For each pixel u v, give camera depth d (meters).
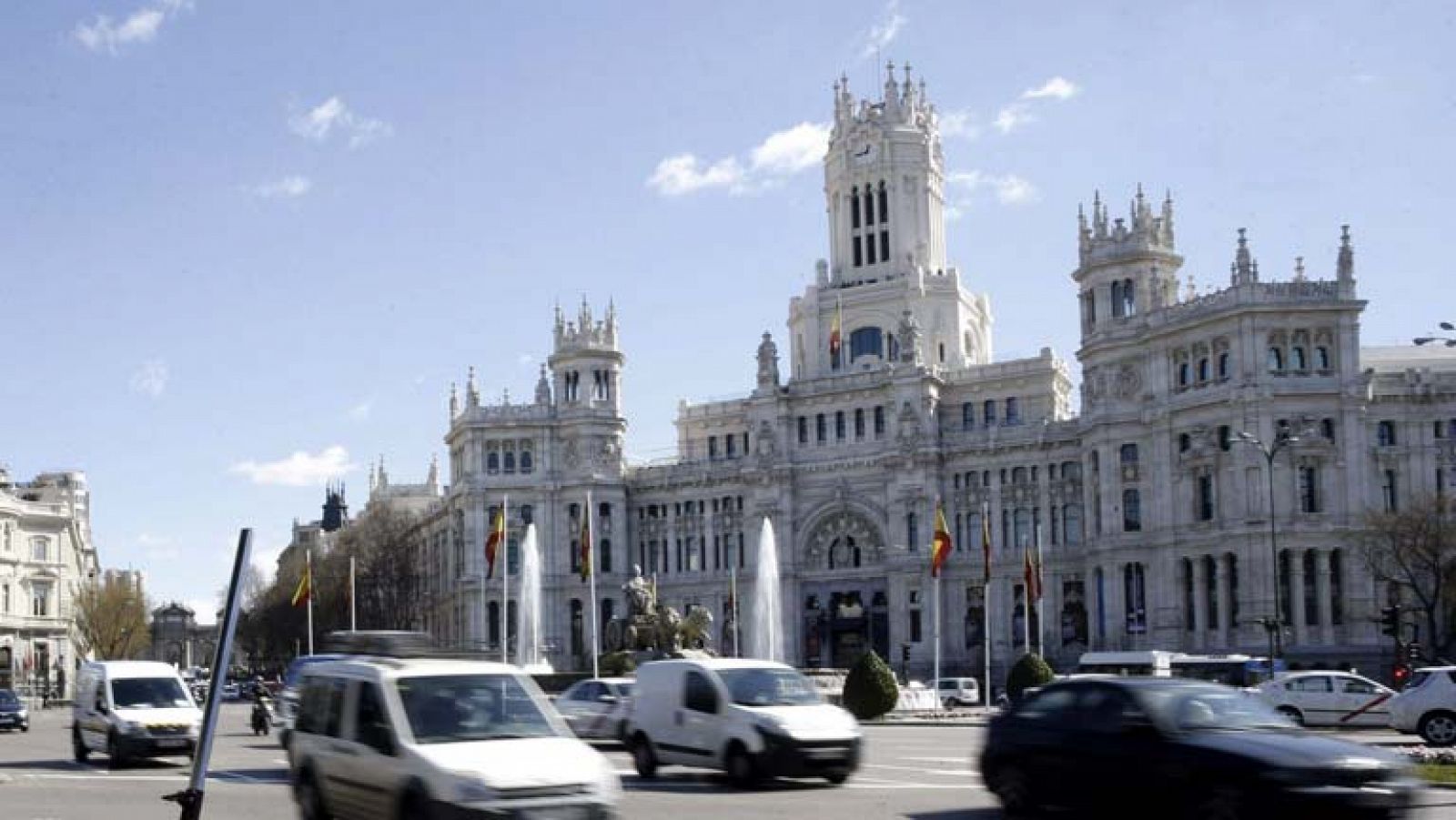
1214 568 125.94
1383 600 119.69
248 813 34.56
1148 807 27.14
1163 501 130.50
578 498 171.75
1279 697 61.94
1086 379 140.25
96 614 177.88
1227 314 123.56
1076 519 147.00
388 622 189.50
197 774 13.66
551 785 25.02
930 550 153.25
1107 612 135.38
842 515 161.50
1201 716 27.73
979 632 150.75
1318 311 122.19
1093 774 28.38
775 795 37.00
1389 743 52.62
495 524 121.12
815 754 38.28
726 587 167.75
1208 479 126.81
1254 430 121.62
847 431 162.25
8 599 155.62
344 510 136.62
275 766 51.16
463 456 176.88
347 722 28.44
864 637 158.62
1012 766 30.70
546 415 173.75
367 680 28.22
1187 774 26.31
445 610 185.50
